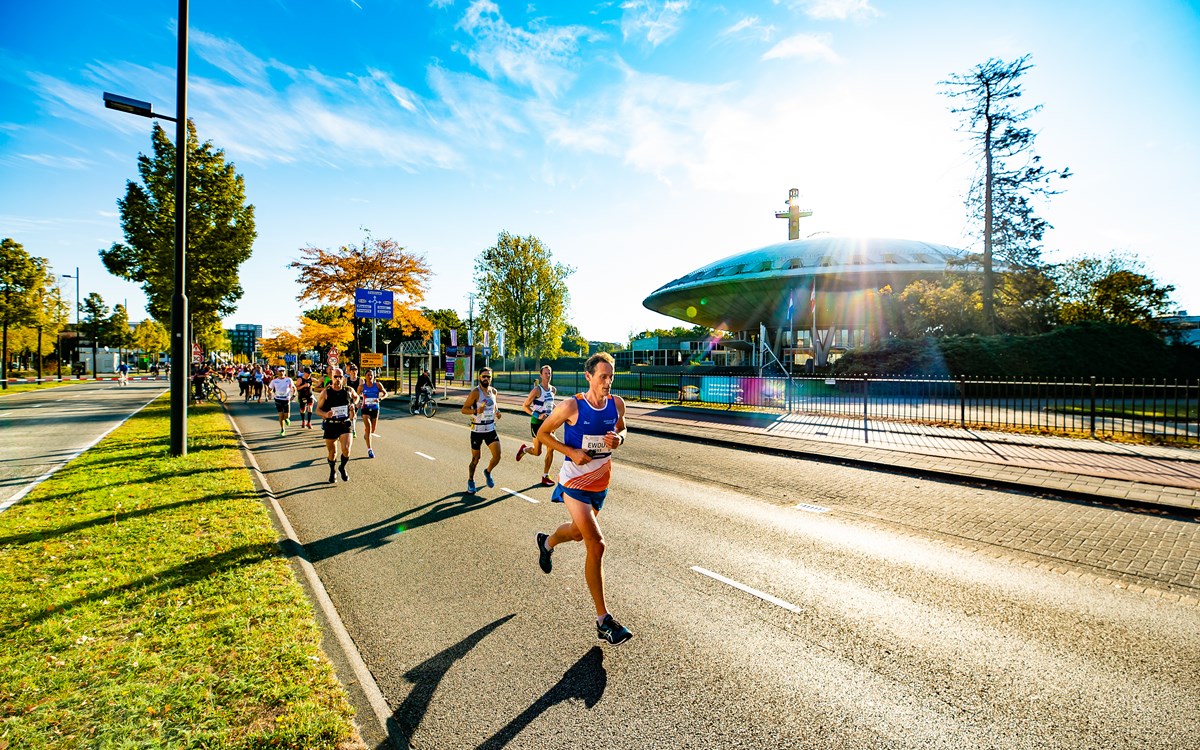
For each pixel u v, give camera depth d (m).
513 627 3.94
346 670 3.24
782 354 52.78
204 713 2.75
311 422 18.17
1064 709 3.01
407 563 5.20
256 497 7.29
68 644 3.41
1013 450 11.09
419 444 13.19
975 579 4.86
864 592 4.58
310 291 28.23
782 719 2.92
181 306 10.57
